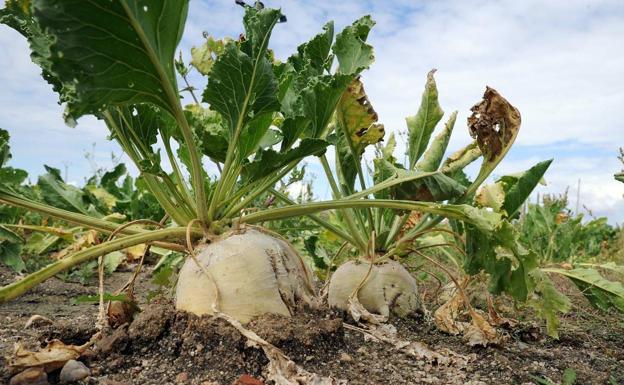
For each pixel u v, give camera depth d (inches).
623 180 24.3
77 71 12.1
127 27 11.9
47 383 12.6
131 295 17.0
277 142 19.0
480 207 22.2
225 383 13.2
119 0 11.4
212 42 27.8
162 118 17.6
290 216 18.5
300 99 17.6
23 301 25.7
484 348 18.6
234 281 15.1
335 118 25.1
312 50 19.8
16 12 17.1
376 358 16.1
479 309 26.6
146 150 17.5
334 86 16.7
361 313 20.0
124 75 12.8
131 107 17.0
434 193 21.4
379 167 25.1
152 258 43.9
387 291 22.2
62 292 28.8
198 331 14.4
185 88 27.5
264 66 15.1
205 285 15.1
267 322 14.6
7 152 18.2
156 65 12.9
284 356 13.3
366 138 23.5
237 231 16.5
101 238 35.4
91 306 25.3
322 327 15.5
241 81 15.0
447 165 23.7
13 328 18.8
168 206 17.7
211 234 16.7
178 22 12.9
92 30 11.7
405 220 23.6
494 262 18.9
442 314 20.7
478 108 21.5
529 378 16.1
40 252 37.1
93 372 13.6
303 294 16.7
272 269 15.8
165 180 16.8
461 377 15.5
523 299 18.4
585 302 30.3
